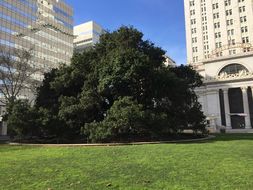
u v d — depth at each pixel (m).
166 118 30.28
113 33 38.06
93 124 28.83
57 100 35.53
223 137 34.22
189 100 37.84
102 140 28.44
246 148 18.89
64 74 34.47
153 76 31.41
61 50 100.12
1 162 14.15
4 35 77.75
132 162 13.19
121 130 28.14
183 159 13.80
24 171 11.38
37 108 34.34
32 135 32.34
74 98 32.50
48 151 19.17
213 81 79.31
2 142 32.16
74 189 8.38
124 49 32.72
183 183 8.86
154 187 8.45
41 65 87.25
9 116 32.25
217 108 78.31
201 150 17.66
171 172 10.62
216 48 92.25
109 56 33.03
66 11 105.19
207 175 9.96
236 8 96.62
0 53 62.19
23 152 19.11
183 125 35.38
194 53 104.06
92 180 9.52
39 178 9.98
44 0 94.19
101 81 30.70
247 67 76.19
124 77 29.73
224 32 97.88
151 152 16.88
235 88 78.25
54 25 98.06
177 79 34.09
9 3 80.06
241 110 77.44
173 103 34.41
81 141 30.69
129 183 9.00
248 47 84.81
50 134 31.55
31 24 87.69
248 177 9.55
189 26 106.06
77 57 36.16
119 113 28.02
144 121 28.47
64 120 30.56
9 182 9.44
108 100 33.41
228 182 8.88
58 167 12.18
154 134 28.95
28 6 87.12
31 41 86.88
